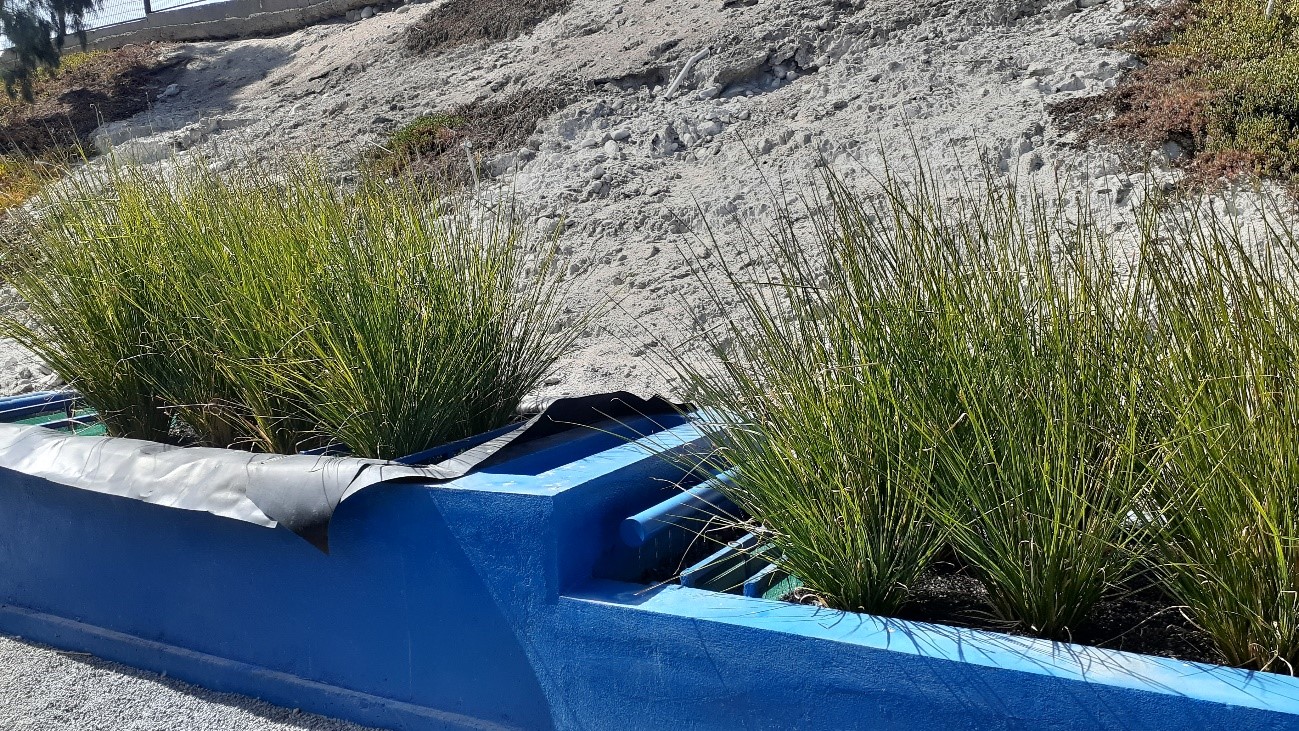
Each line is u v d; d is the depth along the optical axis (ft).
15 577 11.62
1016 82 26.21
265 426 10.97
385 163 13.56
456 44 42.06
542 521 8.00
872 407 7.77
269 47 50.88
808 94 28.84
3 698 9.91
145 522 10.37
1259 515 6.38
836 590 7.73
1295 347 6.77
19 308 13.65
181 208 12.49
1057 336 7.61
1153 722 5.94
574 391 18.03
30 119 46.19
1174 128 21.75
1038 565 7.15
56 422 13.42
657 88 32.09
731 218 24.04
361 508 8.95
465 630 8.55
